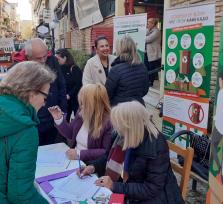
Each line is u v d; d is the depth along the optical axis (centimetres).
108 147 288
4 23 7119
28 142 163
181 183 261
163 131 455
